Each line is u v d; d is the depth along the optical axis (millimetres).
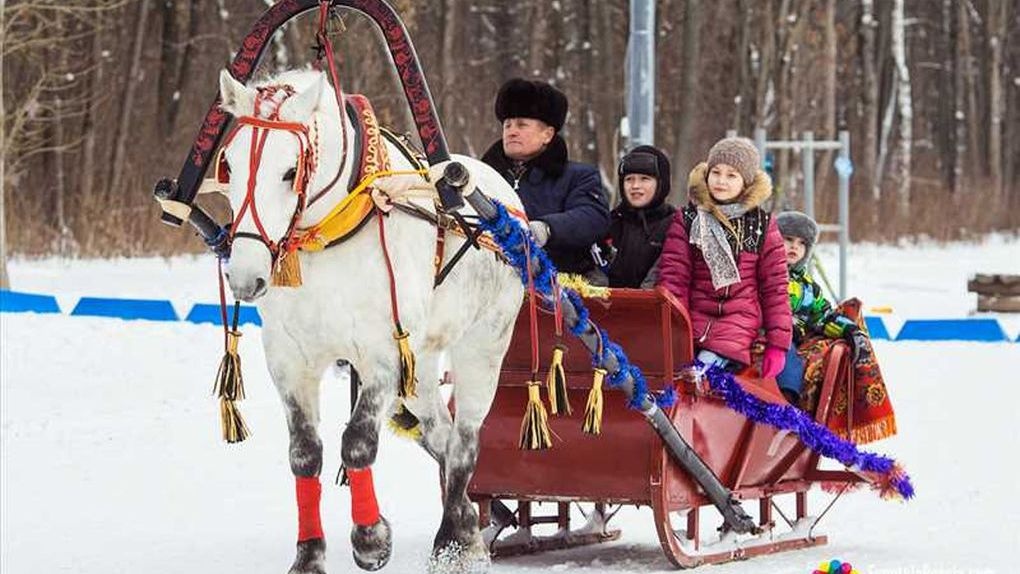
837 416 10320
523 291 9523
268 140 7891
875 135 56250
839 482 10125
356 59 42062
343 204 8211
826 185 50594
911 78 65875
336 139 8266
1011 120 66875
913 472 12438
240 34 46406
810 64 52219
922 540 10148
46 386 16594
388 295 8344
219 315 21047
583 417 9398
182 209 8477
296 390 8508
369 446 8312
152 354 18375
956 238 50312
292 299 8344
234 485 12211
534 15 51625
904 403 15680
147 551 9906
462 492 9242
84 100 38406
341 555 9891
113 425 14555
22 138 38156
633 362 9398
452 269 8906
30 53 35031
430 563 9117
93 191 43562
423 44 49906
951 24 66812
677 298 9531
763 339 9812
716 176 9633
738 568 9305
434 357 9422
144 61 45719
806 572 9109
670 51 51156
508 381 9719
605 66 50781
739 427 9641
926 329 20875
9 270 32250
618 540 10523
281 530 10617
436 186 8453
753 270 9641
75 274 31438
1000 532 10328
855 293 29359
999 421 14641
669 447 9094
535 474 9492
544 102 10250
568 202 10180
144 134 45062
